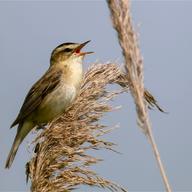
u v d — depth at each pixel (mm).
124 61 5770
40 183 7902
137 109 5711
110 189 7883
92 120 8922
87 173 7977
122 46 5738
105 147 8469
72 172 7984
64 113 9164
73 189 7902
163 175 5605
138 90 5715
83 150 8312
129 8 5715
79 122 8758
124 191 7902
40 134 8555
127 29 5711
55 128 8555
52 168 8102
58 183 7879
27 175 8492
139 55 5750
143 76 5723
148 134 5672
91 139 8492
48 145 8414
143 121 5672
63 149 8234
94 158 8164
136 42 5738
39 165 8109
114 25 5734
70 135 8523
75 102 9289
